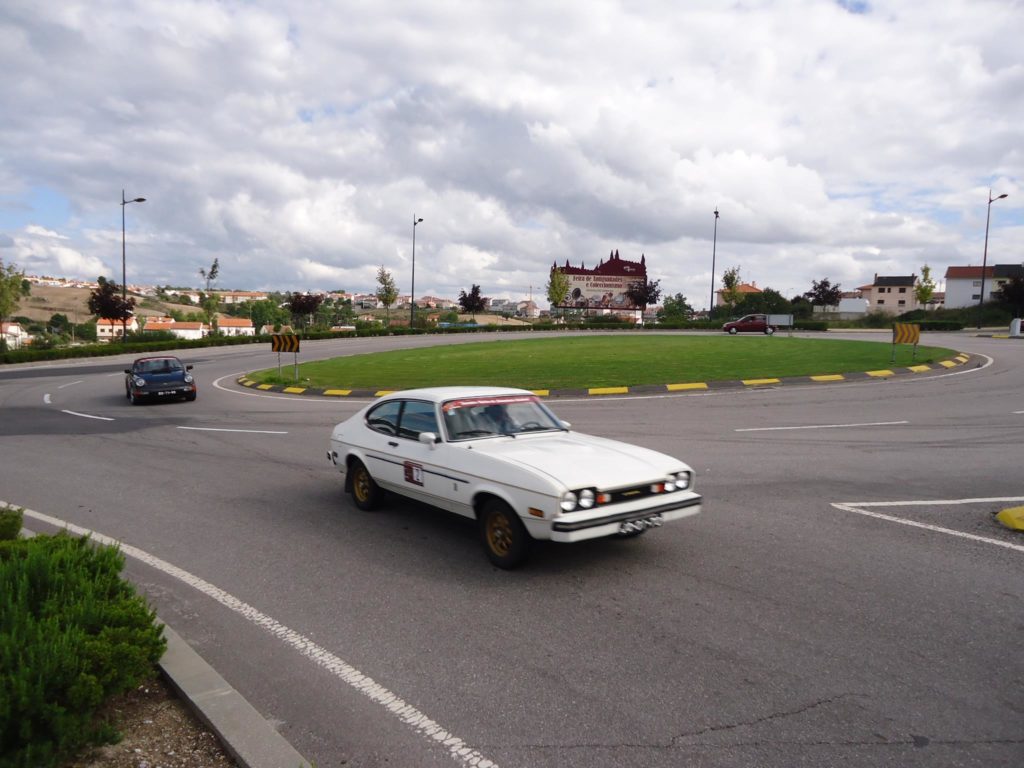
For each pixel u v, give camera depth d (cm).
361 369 2584
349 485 773
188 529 694
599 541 624
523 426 652
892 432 1139
